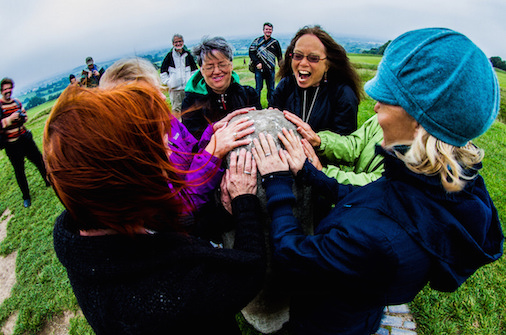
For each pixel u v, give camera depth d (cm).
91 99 63
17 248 392
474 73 73
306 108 225
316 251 101
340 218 102
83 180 60
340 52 197
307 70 202
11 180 570
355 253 91
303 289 124
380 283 94
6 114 412
